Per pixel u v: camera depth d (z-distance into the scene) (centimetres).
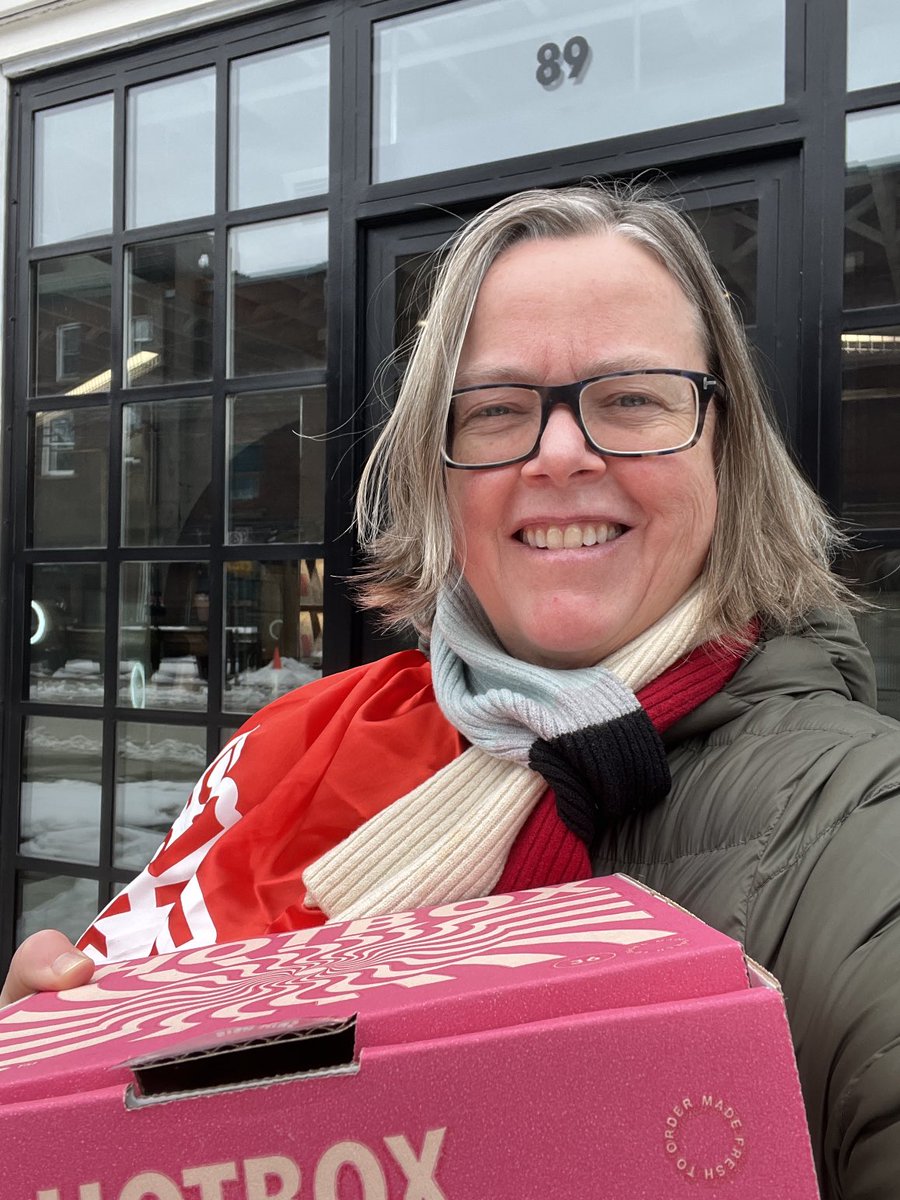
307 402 188
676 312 59
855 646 60
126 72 204
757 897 41
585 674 54
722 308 61
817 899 39
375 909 53
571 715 52
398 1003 28
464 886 53
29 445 217
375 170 181
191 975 42
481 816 54
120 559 206
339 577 181
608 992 28
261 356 192
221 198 194
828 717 48
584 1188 26
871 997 35
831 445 144
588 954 30
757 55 150
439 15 174
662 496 57
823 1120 36
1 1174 26
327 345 183
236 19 191
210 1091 27
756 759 47
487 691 62
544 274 58
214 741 195
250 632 192
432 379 62
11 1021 37
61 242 214
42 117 217
